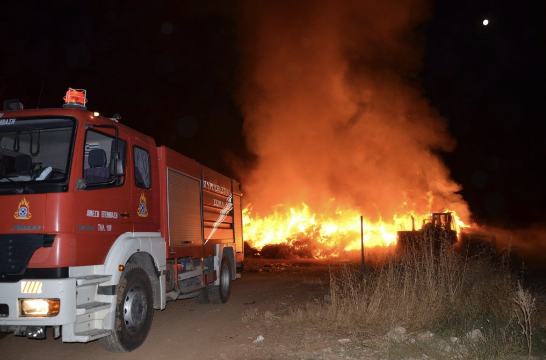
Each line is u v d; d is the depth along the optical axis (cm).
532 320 703
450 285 779
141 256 735
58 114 619
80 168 601
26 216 562
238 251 1268
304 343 677
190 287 925
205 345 693
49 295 543
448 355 600
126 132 716
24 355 655
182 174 909
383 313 763
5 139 628
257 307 1027
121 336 641
